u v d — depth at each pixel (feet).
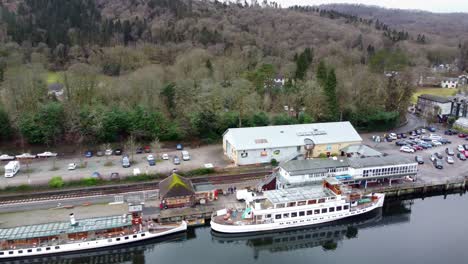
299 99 494.59
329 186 291.38
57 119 402.52
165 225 260.62
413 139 460.96
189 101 465.06
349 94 510.58
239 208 283.18
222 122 441.27
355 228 289.53
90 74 496.64
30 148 394.73
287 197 273.75
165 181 299.99
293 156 374.22
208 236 274.36
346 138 386.93
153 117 424.05
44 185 304.91
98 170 342.44
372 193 304.09
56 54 634.43
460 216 304.50
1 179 317.83
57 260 239.91
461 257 241.96
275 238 270.87
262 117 452.35
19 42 642.22
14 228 240.94
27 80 437.58
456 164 383.24
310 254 254.27
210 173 342.85
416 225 290.56
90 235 244.63
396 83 545.44
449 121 548.31
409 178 342.23
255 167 358.84
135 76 502.79
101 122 401.90
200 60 620.49
